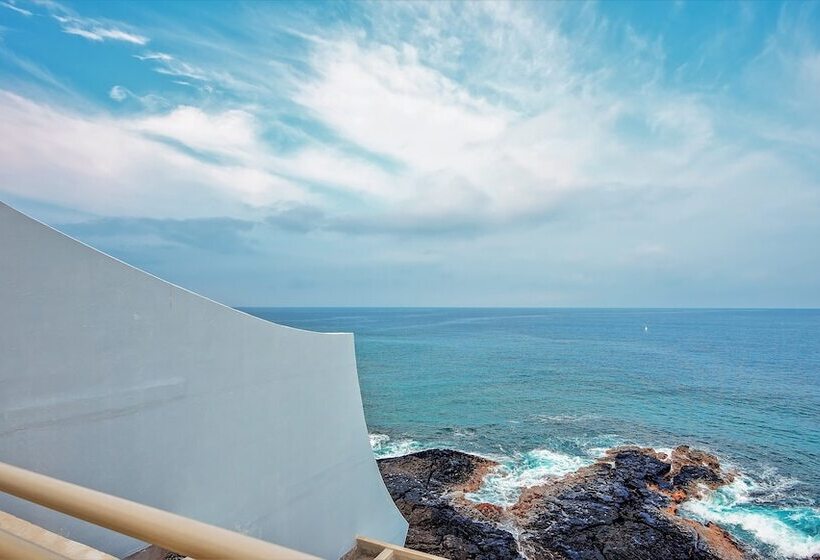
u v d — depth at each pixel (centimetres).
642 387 3659
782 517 1362
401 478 1653
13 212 360
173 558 466
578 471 1717
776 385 3766
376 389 3566
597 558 1149
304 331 694
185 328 499
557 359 5269
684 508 1415
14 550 134
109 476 423
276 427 627
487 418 2666
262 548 76
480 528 1279
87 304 409
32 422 370
